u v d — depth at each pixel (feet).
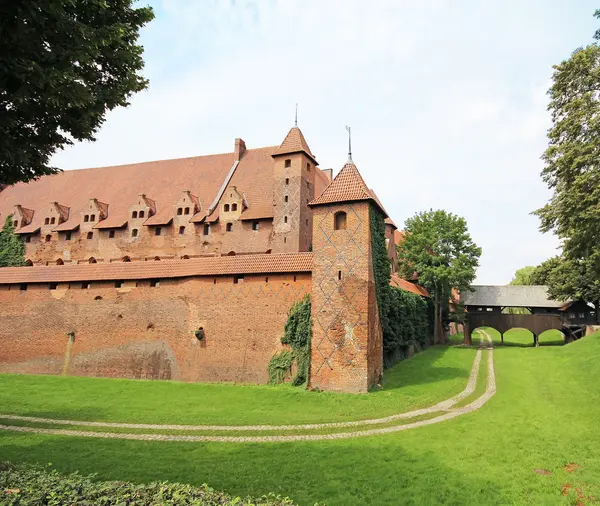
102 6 45.34
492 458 60.13
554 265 208.74
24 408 98.58
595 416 79.20
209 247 166.40
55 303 142.31
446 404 93.35
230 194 167.22
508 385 110.93
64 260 185.88
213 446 69.36
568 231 102.27
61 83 42.86
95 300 137.80
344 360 103.71
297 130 163.22
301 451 65.16
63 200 202.08
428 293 205.05
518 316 197.47
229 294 121.19
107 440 74.23
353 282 106.32
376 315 111.96
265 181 171.63
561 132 101.04
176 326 126.41
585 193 92.02
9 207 208.44
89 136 52.42
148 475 56.80
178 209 173.88
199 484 53.57
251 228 162.20
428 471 56.08
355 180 112.68
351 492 51.06
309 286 112.98
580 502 47.50
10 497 30.12
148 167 202.18
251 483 53.83
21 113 46.19
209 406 96.17
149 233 176.04
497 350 175.73
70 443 72.69
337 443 68.95
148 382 121.90
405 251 207.62
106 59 51.03
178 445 70.44
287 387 107.55
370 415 85.56
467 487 51.26
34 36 40.29
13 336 144.15
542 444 65.26
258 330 116.16
